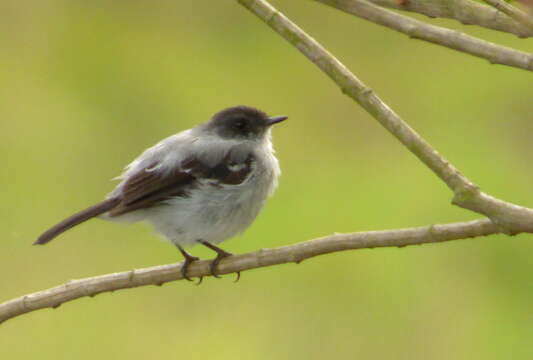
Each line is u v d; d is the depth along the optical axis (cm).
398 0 540
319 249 657
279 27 538
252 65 1753
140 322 1277
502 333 1255
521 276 1326
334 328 1277
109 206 873
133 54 1764
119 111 1645
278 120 972
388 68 1727
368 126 1625
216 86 1698
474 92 1673
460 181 507
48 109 1630
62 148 1568
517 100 1647
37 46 1769
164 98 1667
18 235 1395
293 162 1559
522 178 1501
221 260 740
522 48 1666
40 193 1486
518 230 498
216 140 928
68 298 726
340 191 1497
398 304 1298
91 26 1825
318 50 533
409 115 1631
